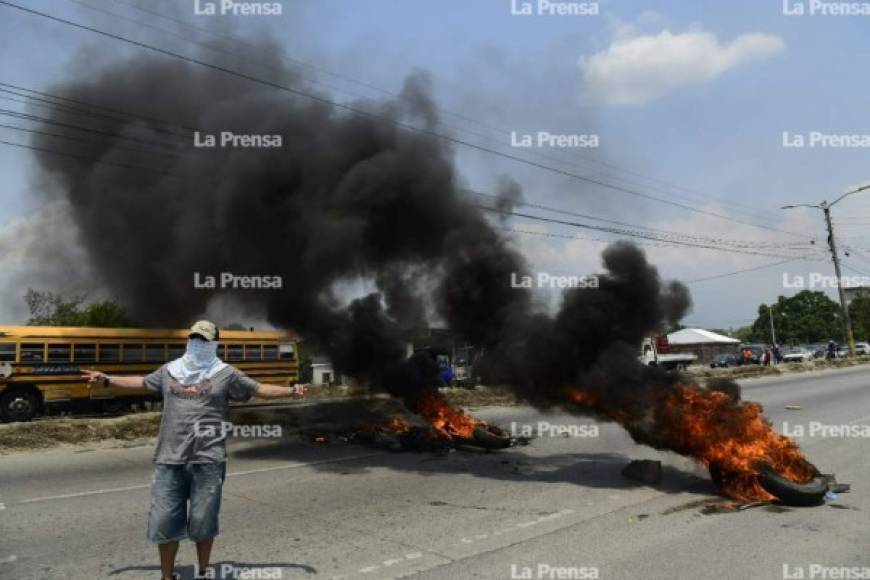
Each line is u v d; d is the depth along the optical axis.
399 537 5.79
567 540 5.62
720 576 4.69
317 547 5.52
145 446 11.63
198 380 4.36
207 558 4.41
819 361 39.34
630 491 7.48
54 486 8.23
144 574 4.92
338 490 7.83
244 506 7.04
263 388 4.59
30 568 5.07
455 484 8.09
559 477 8.40
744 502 6.85
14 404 16.84
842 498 6.98
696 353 55.78
